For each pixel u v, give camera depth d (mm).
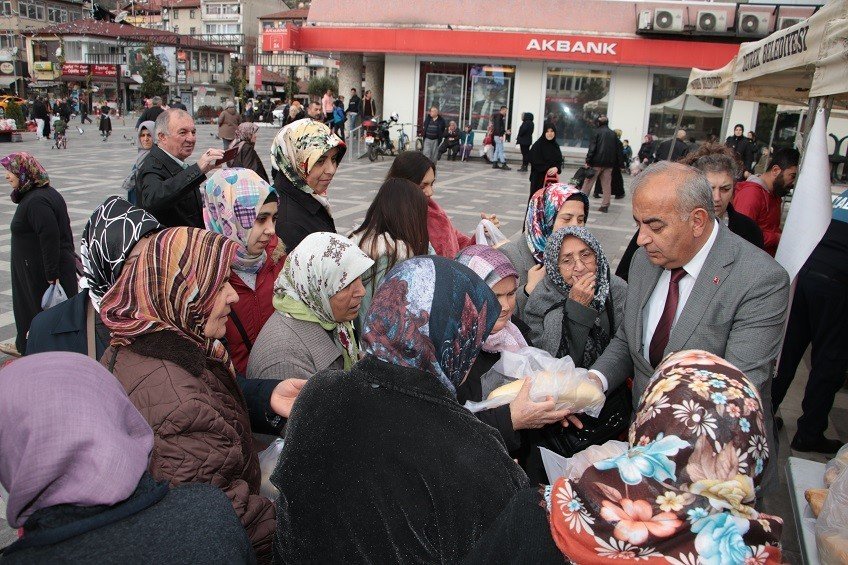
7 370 1238
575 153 21141
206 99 63719
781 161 4535
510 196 13688
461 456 1226
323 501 1271
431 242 3713
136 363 1611
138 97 60000
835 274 3498
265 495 1982
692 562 1073
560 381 1945
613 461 1198
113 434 1214
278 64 76750
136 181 4125
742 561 1071
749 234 3283
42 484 1134
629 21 20016
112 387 1295
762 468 1174
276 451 2064
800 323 3748
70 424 1168
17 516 1175
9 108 27312
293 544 1325
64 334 2170
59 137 20969
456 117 21766
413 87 21578
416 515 1205
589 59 20078
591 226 10688
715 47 19406
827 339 3576
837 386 3604
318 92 59156
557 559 1152
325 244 2314
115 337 1672
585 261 2648
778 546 1140
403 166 3641
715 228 2123
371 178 15203
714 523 1091
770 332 2029
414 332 1297
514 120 21484
